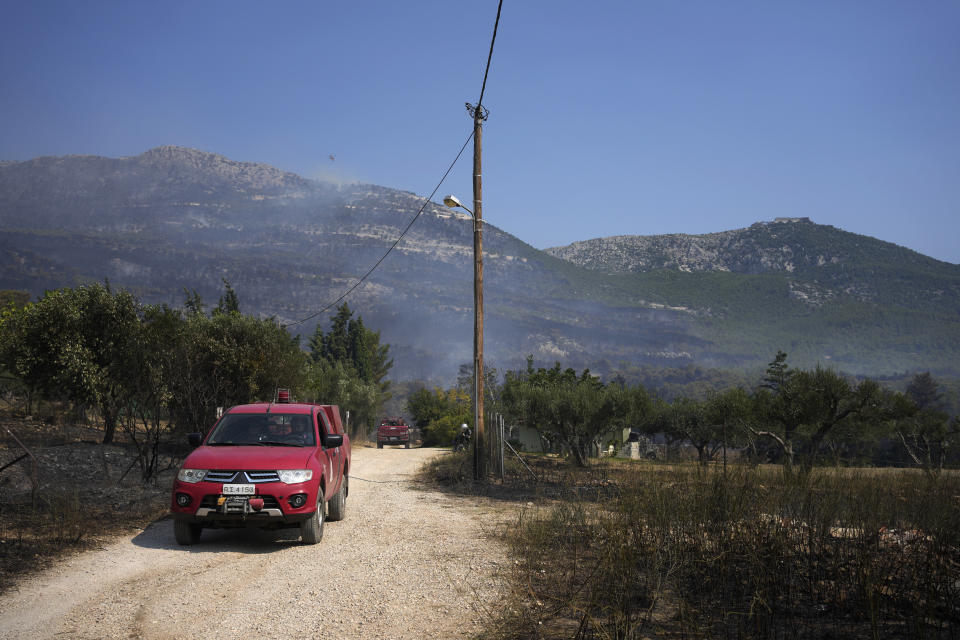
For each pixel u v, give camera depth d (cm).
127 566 672
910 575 514
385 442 4394
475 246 1695
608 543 627
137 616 512
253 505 764
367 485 1516
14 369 1919
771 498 723
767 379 5934
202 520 767
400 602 560
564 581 609
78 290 1930
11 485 1134
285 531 905
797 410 2409
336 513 993
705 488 758
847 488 859
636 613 507
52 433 1998
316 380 3912
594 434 2206
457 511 1099
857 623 470
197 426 1598
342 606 548
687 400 3925
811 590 532
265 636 473
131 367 1594
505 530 888
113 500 1069
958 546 563
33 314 1895
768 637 444
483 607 538
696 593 554
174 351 1605
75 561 679
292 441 890
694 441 3750
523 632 475
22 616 502
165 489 1223
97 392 1839
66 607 528
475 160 1720
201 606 544
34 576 611
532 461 2383
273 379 2084
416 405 5984
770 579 531
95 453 1623
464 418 5181
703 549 609
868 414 2316
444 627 495
